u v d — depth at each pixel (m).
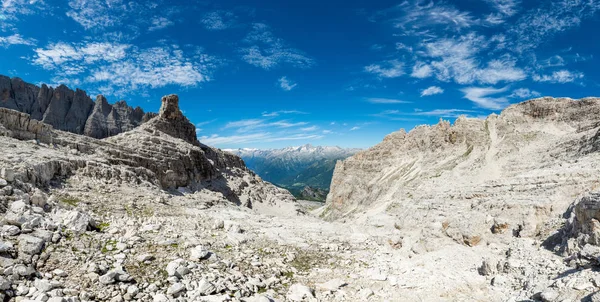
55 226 17.95
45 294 11.85
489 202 36.12
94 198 30.44
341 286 18.47
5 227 15.73
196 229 26.52
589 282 11.88
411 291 17.16
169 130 85.00
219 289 15.09
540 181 40.72
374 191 140.38
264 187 102.81
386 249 28.09
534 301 12.72
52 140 42.28
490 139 118.81
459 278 18.17
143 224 24.45
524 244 21.98
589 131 73.19
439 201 47.06
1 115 36.69
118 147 53.31
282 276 19.56
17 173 24.36
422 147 146.62
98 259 16.03
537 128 117.44
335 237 32.09
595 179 33.56
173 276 15.71
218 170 90.81
